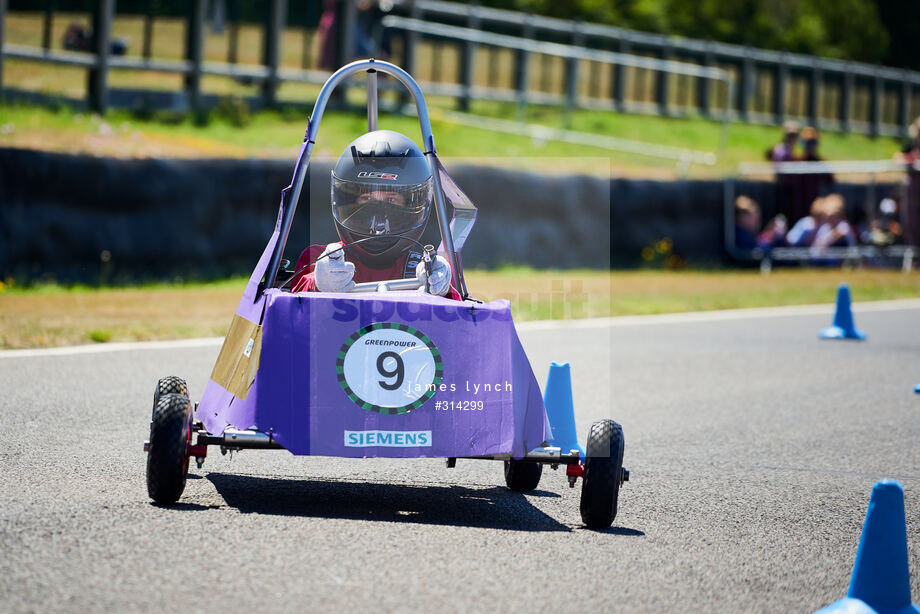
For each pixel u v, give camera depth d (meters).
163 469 20.03
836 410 35.75
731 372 41.97
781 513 23.31
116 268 54.22
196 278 56.25
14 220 51.12
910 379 42.09
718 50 111.25
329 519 20.42
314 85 84.00
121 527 19.16
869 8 154.88
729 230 80.75
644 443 29.88
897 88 133.88
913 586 19.23
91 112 70.62
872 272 82.50
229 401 20.55
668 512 22.83
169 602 15.78
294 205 21.75
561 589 17.33
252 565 17.48
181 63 76.44
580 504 20.91
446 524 20.69
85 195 53.28
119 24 74.62
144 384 33.50
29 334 40.25
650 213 77.06
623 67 102.94
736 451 29.38
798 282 74.31
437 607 16.17
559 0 110.94
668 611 16.78
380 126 80.69
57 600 15.68
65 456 24.52
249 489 22.53
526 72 93.94
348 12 83.75
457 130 84.56
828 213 83.06
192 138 69.44
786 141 87.25
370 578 17.22
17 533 18.62
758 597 17.77
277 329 20.05
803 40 142.88
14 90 67.44
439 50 89.19
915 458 29.58
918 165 85.31
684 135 101.69
